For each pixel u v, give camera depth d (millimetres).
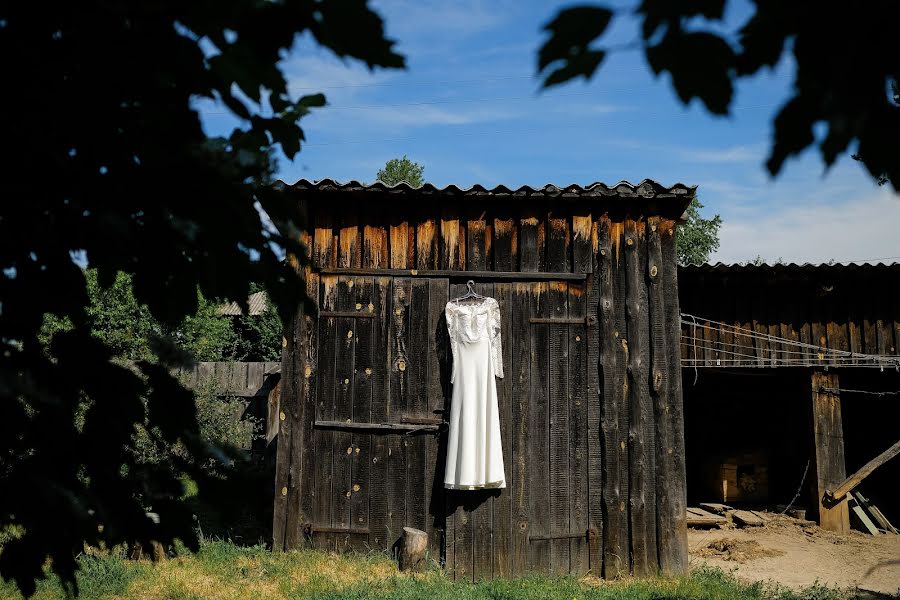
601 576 7625
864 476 10367
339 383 7797
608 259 7902
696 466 13180
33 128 1288
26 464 1423
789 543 9812
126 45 1289
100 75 1305
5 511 1386
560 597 6730
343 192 7652
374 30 1163
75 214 1371
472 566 7547
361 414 7773
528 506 7652
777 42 1061
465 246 7891
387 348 7809
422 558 7395
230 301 1592
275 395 12672
